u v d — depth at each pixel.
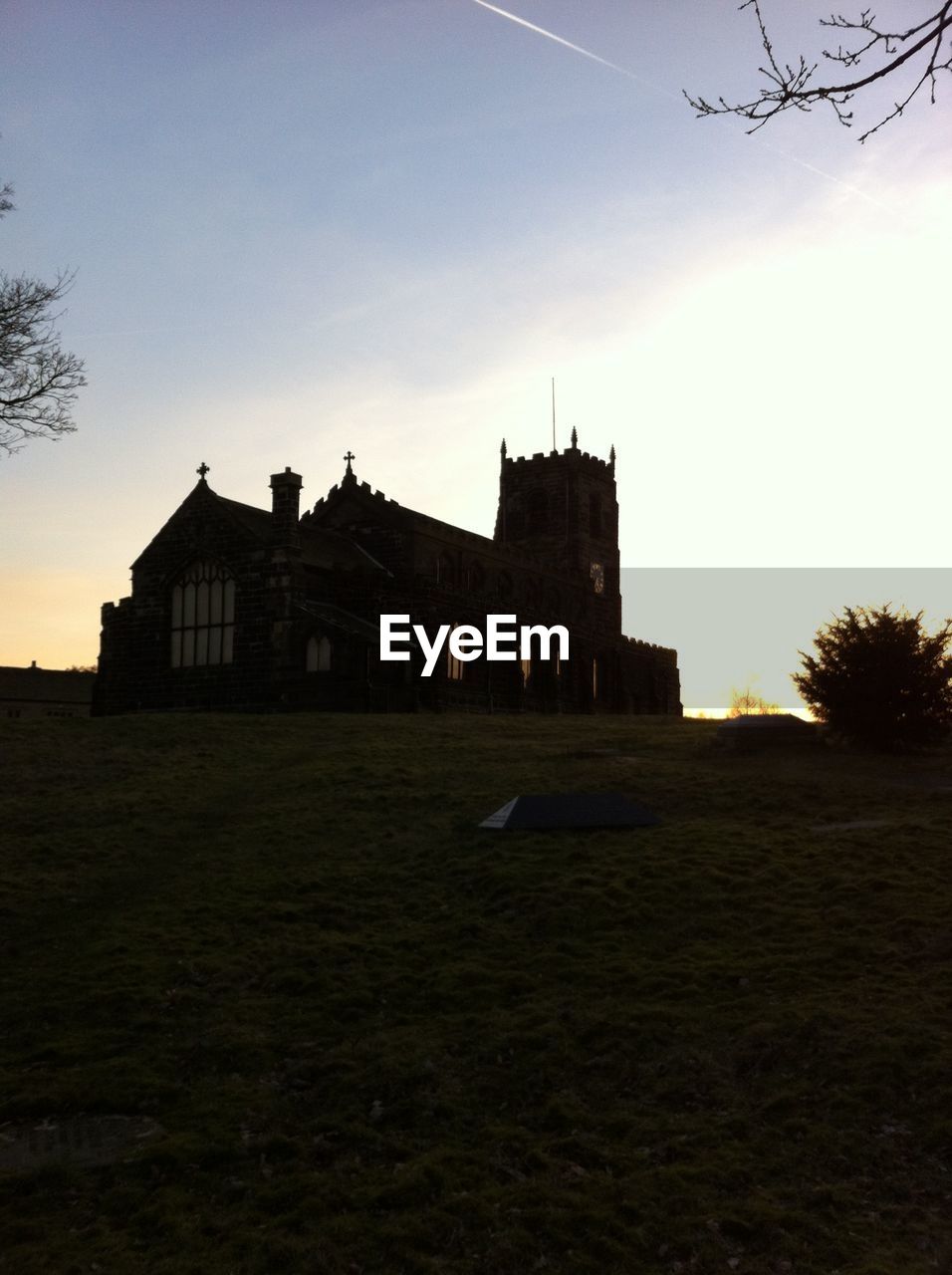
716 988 16.73
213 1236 11.62
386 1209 12.02
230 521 64.75
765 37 8.13
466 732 44.06
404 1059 15.23
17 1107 14.38
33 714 96.38
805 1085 13.74
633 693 92.69
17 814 29.59
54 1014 17.23
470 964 18.41
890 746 35.12
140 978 18.28
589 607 97.44
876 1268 10.32
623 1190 11.98
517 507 104.44
